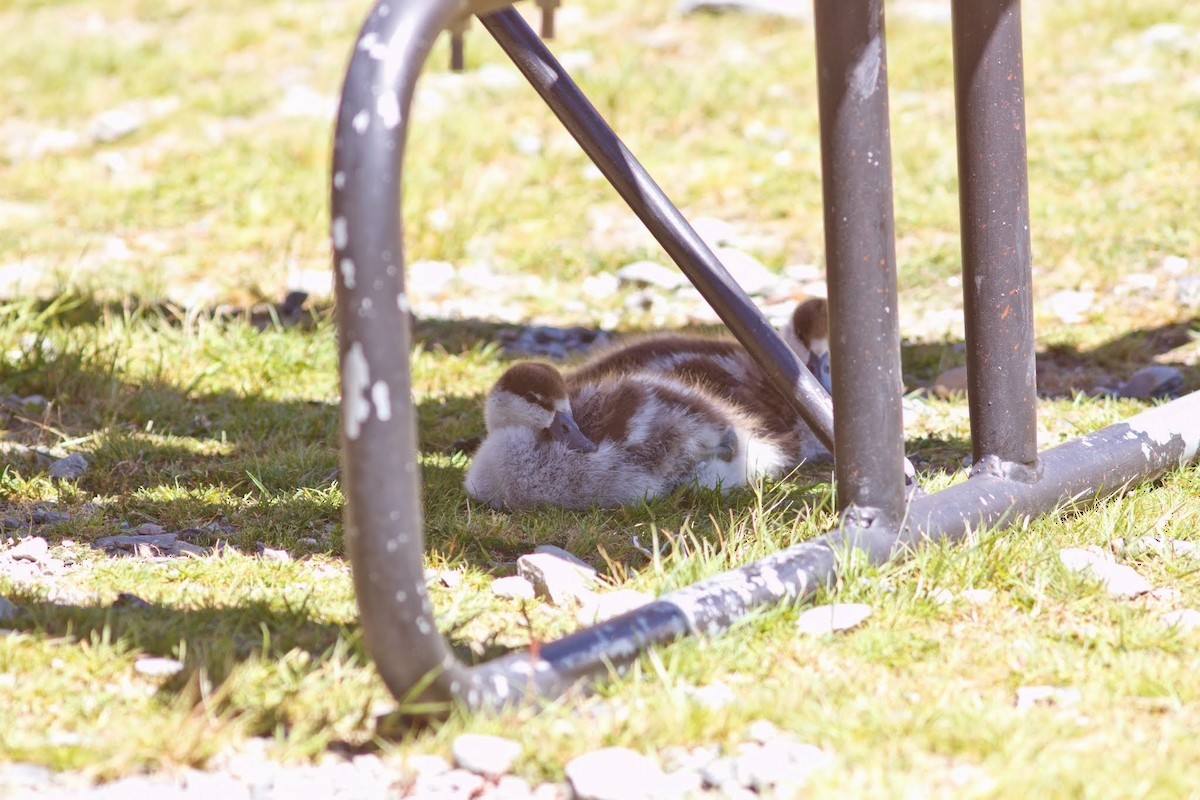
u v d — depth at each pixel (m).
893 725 5.79
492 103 24.47
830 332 7.41
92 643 6.57
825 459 11.27
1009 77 7.95
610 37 27.83
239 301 15.98
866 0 6.79
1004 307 8.23
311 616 7.16
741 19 28.45
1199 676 6.32
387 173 5.25
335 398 12.43
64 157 22.84
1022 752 5.46
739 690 6.27
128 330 13.64
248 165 21.83
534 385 9.54
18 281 14.74
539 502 9.58
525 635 7.07
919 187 19.17
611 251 17.86
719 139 22.38
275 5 32.06
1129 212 17.38
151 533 8.88
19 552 8.26
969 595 7.38
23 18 32.31
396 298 5.30
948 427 11.47
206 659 6.34
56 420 11.59
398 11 5.38
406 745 5.61
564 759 5.56
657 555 7.73
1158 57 23.64
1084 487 8.74
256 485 9.88
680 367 11.41
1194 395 10.06
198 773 5.47
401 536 5.40
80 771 5.41
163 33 30.52
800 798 5.20
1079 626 7.05
